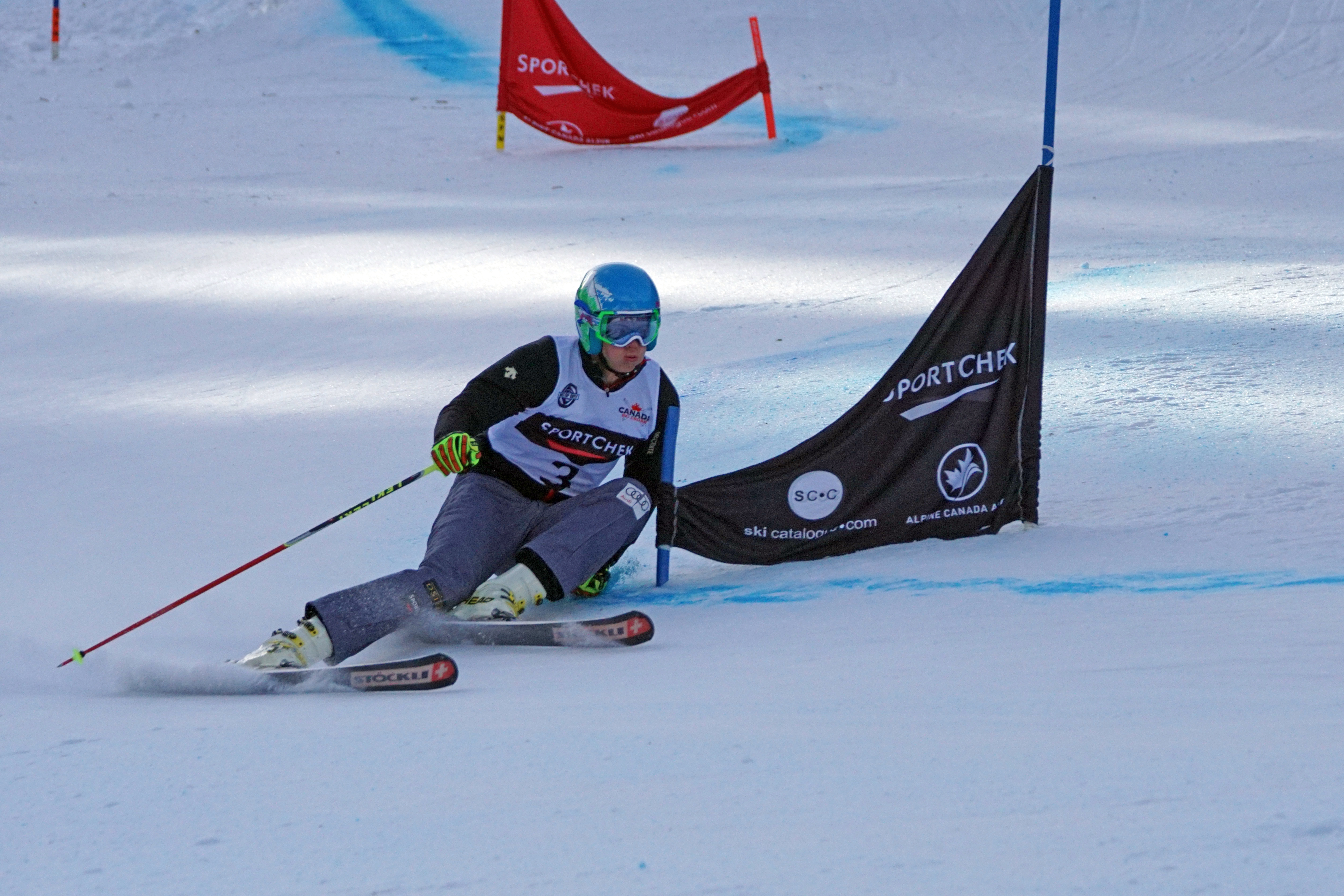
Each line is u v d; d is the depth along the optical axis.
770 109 67.31
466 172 60.06
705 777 7.43
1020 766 7.21
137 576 15.91
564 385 15.11
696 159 62.22
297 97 77.81
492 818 6.98
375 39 91.88
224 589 15.45
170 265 38.75
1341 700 8.46
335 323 31.33
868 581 14.73
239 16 97.38
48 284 36.28
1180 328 24.25
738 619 13.62
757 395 23.08
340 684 11.29
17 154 61.31
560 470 15.40
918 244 38.12
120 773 8.34
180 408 24.52
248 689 11.41
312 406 24.30
